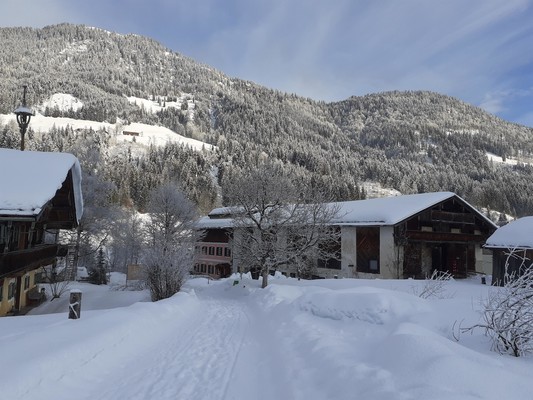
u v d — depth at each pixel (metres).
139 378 6.43
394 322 8.43
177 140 169.88
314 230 26.31
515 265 24.86
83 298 25.78
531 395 4.02
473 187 133.50
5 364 5.66
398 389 4.34
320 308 10.08
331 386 5.11
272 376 6.42
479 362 5.03
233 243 28.64
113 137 148.88
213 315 14.44
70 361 6.33
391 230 29.98
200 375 6.61
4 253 15.73
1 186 14.82
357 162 166.25
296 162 155.00
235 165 130.38
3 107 163.25
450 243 35.81
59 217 24.39
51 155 18.94
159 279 21.62
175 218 40.50
